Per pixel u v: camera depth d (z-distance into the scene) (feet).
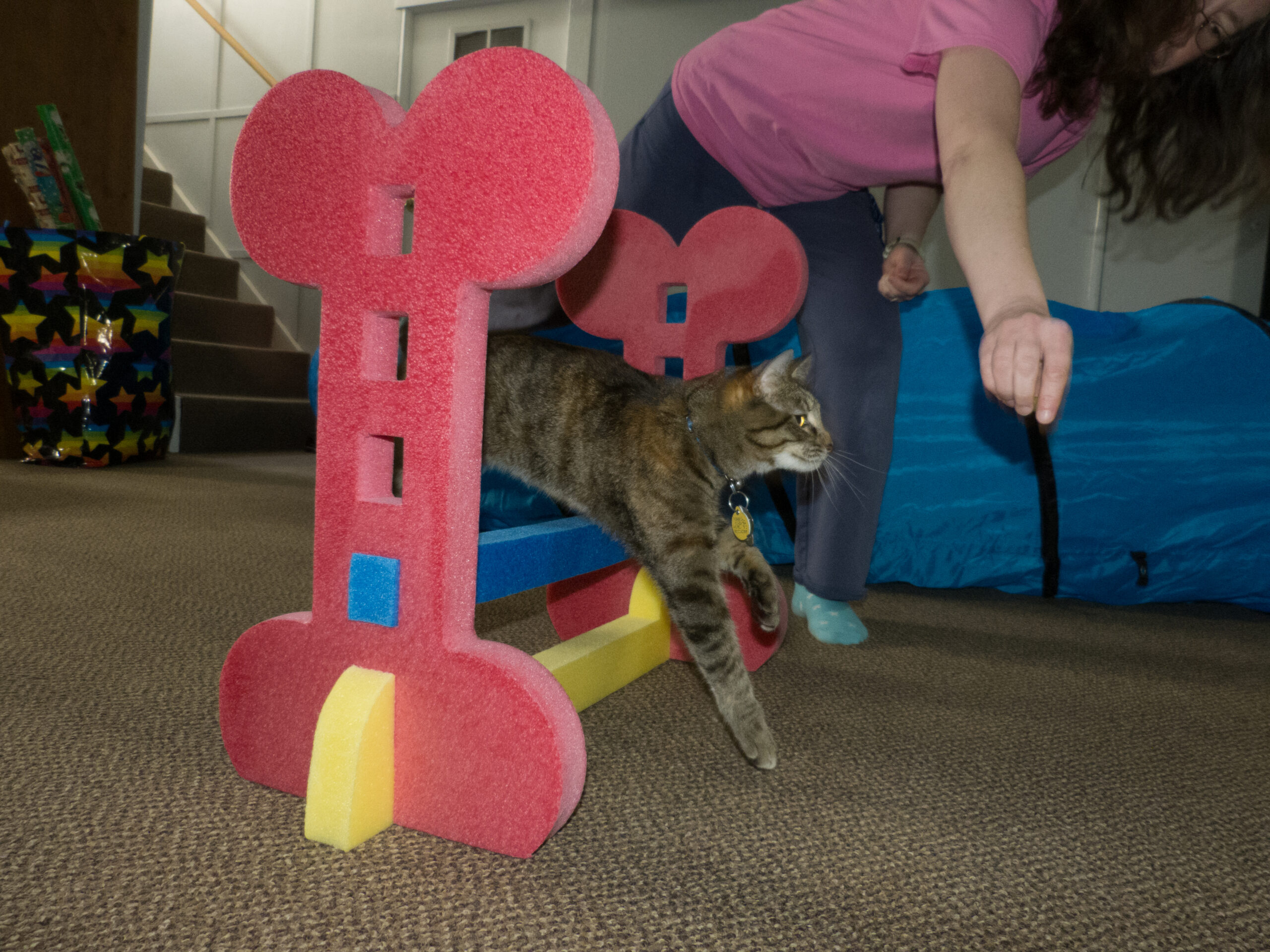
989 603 6.75
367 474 2.74
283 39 17.22
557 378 4.32
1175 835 2.93
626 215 4.37
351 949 2.06
